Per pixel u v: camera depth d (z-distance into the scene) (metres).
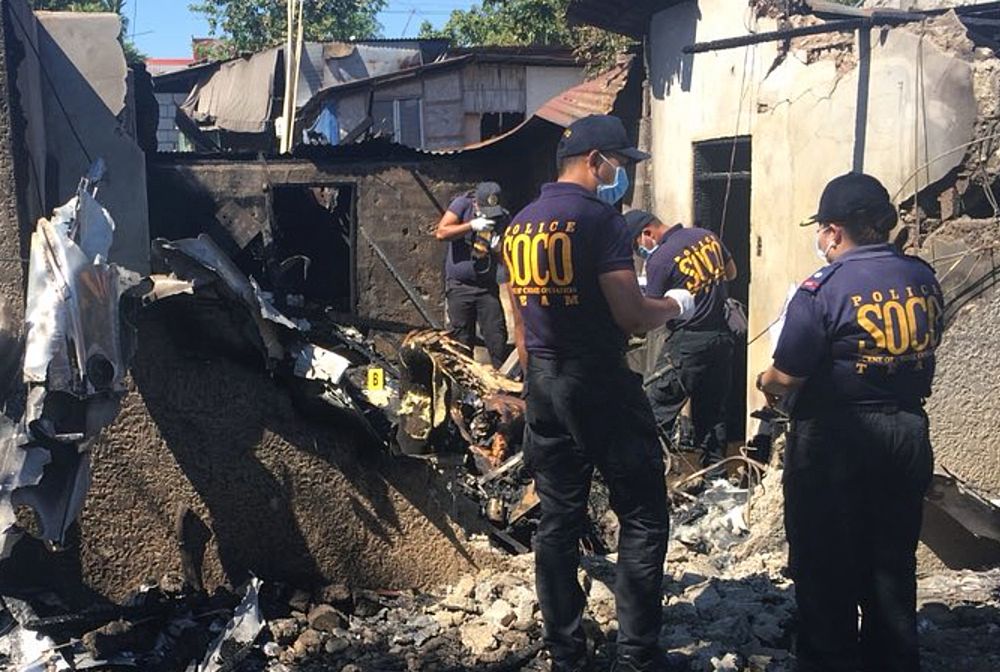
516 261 3.51
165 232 11.22
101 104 5.51
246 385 4.20
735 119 7.07
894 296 3.27
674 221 8.20
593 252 3.38
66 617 3.80
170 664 3.84
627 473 3.49
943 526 5.16
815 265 6.10
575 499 3.62
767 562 5.14
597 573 4.70
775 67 6.51
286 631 4.04
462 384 4.62
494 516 5.20
